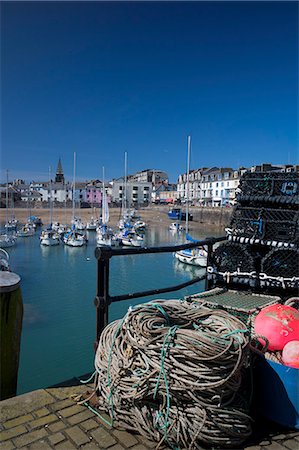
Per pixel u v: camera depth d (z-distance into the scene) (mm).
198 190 111438
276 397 3037
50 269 29281
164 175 160500
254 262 5008
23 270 28797
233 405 2912
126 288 23297
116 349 3092
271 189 5270
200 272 28875
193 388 2730
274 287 4988
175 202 117938
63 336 14477
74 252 38625
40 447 2742
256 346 3225
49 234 44219
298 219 4852
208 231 65188
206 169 119250
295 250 4691
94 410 3188
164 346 2840
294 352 3031
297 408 2984
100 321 3611
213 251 5289
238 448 2789
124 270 28922
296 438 2906
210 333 2965
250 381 3152
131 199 135750
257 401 3141
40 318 16672
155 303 3371
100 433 2910
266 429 3006
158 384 2783
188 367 2760
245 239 5055
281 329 3225
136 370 2939
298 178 5156
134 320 3113
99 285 3605
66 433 2902
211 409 2766
